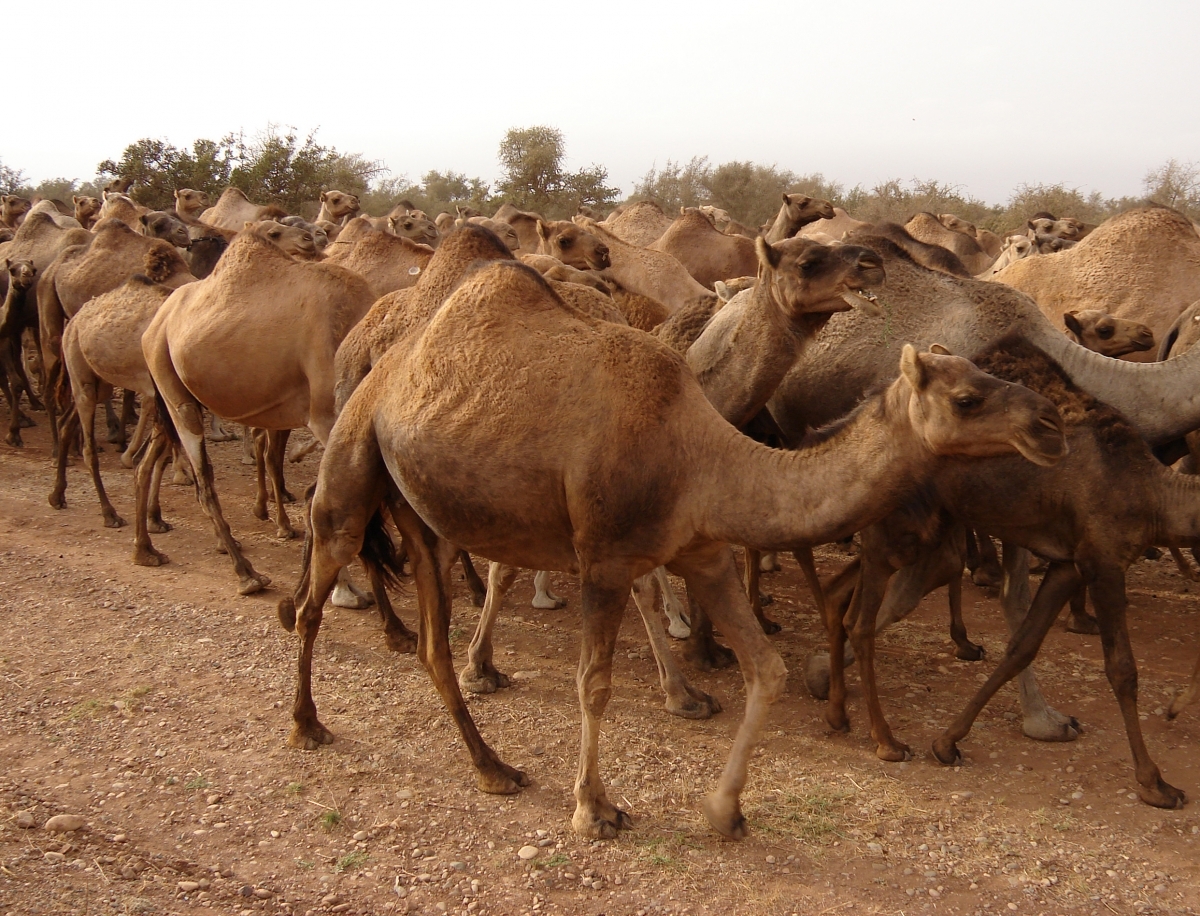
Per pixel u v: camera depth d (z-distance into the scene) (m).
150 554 8.48
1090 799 5.07
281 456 9.31
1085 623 7.25
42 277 11.82
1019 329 5.98
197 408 8.17
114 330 9.09
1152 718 5.94
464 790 5.07
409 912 4.11
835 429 4.17
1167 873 4.45
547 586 7.78
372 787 5.07
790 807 4.93
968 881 4.38
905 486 4.01
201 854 4.46
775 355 5.65
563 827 4.73
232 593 7.88
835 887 4.33
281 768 5.22
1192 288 8.16
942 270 6.53
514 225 17.98
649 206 18.27
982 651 6.84
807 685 6.29
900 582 5.58
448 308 4.92
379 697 6.09
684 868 4.42
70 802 4.83
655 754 5.45
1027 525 5.20
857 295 5.25
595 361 4.51
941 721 5.93
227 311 7.59
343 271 7.61
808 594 8.18
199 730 5.62
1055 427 3.65
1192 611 7.71
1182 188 36.19
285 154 31.75
